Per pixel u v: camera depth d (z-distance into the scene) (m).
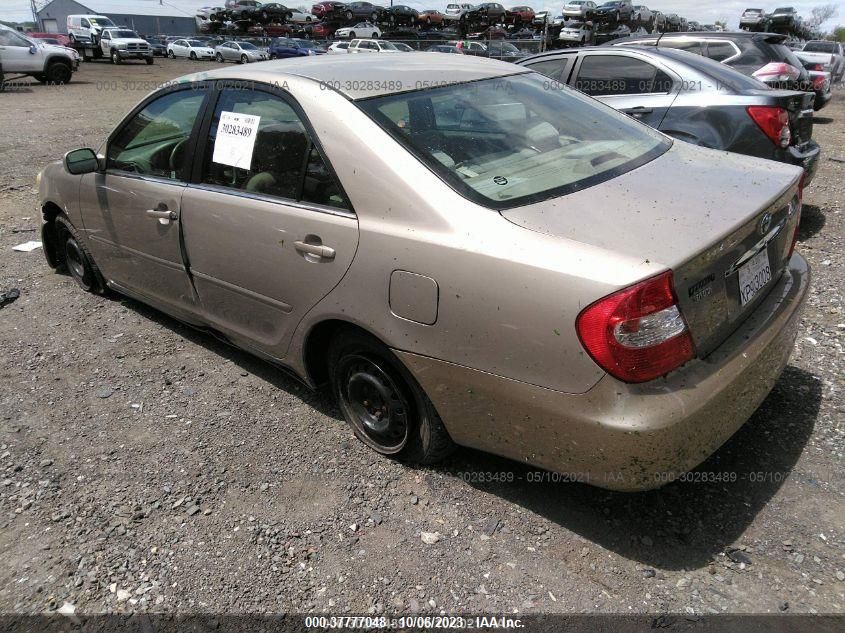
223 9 47.03
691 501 2.52
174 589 2.24
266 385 3.48
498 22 44.19
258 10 45.62
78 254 4.61
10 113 14.55
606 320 1.91
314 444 2.97
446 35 42.44
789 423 2.94
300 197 2.72
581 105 3.19
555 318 2.00
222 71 3.22
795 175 2.73
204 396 3.39
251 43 39.06
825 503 2.48
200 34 48.81
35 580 2.29
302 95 2.74
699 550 2.30
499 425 2.28
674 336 1.98
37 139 11.16
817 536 2.33
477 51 30.62
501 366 2.16
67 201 4.32
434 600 2.16
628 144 2.91
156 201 3.45
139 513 2.58
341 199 2.55
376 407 2.81
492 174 2.42
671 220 2.18
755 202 2.37
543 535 2.40
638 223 2.16
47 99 17.69
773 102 4.99
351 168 2.51
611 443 1.99
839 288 4.42
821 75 13.47
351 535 2.44
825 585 2.14
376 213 2.42
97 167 3.85
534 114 2.92
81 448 2.98
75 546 2.43
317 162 2.65
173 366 3.70
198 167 3.23
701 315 2.10
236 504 2.62
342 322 2.66
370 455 2.88
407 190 2.36
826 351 3.56
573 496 2.59
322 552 2.37
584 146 2.78
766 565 2.22
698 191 2.44
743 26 40.53
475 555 2.33
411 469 2.78
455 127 2.66
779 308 2.48
